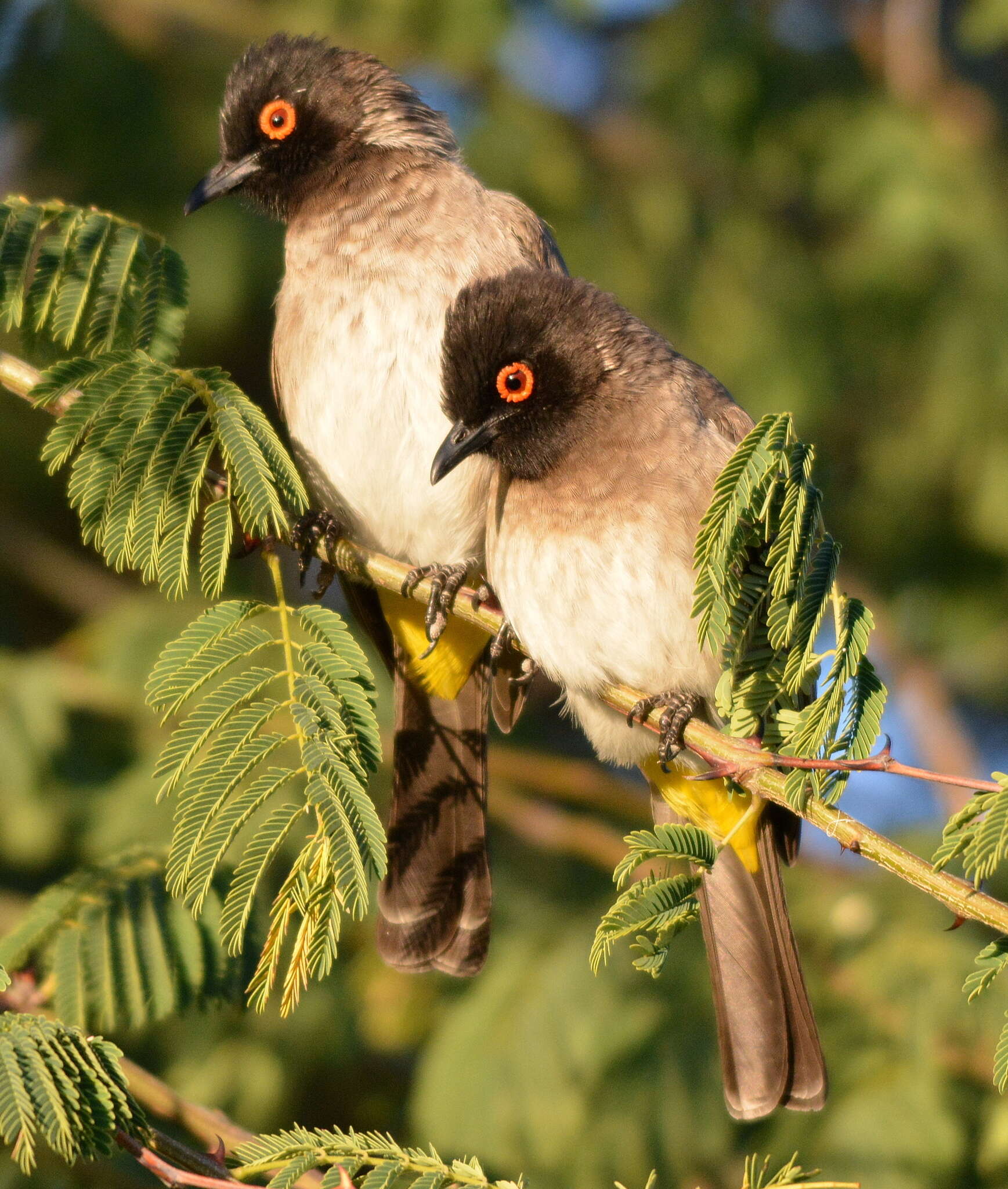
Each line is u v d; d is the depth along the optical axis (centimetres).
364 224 897
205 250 1388
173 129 1438
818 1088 764
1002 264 1472
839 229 1567
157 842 1123
